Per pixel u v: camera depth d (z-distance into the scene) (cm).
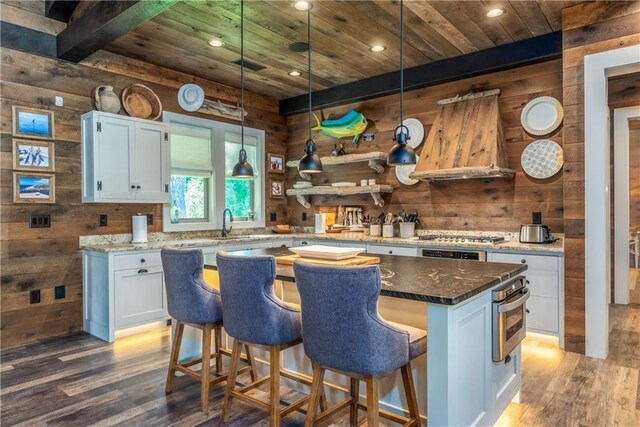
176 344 262
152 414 236
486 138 396
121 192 391
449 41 379
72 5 369
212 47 395
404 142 263
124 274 370
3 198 348
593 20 315
